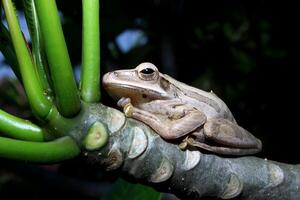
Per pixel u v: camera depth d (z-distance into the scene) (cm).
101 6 34
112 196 24
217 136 24
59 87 18
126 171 19
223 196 20
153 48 36
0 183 39
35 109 18
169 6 36
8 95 35
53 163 18
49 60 18
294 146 38
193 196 20
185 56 38
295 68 38
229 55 39
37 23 19
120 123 19
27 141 18
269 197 21
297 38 38
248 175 20
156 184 20
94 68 19
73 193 34
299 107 38
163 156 20
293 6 38
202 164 20
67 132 19
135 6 35
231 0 38
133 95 26
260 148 24
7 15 18
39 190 35
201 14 37
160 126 20
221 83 39
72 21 32
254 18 39
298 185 21
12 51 19
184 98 26
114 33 34
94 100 19
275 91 39
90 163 19
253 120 38
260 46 39
